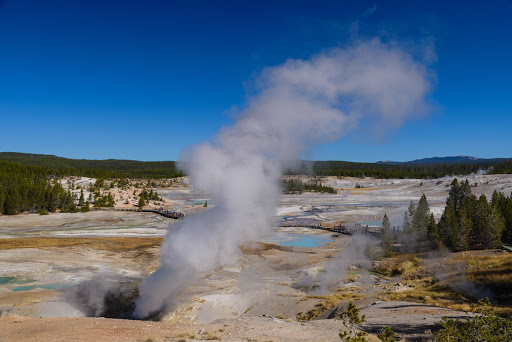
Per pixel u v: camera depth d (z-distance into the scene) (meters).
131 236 66.94
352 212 105.25
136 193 149.12
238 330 18.53
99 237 64.94
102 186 146.25
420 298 26.05
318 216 99.56
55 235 67.38
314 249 56.75
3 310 27.36
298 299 29.62
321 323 20.80
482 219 48.19
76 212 103.50
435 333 14.70
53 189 107.44
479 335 10.23
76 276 37.72
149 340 15.05
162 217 95.56
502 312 19.11
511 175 153.12
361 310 23.66
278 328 19.11
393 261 44.06
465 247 46.81
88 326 18.53
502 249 45.19
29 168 167.75
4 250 49.94
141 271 40.94
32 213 100.88
